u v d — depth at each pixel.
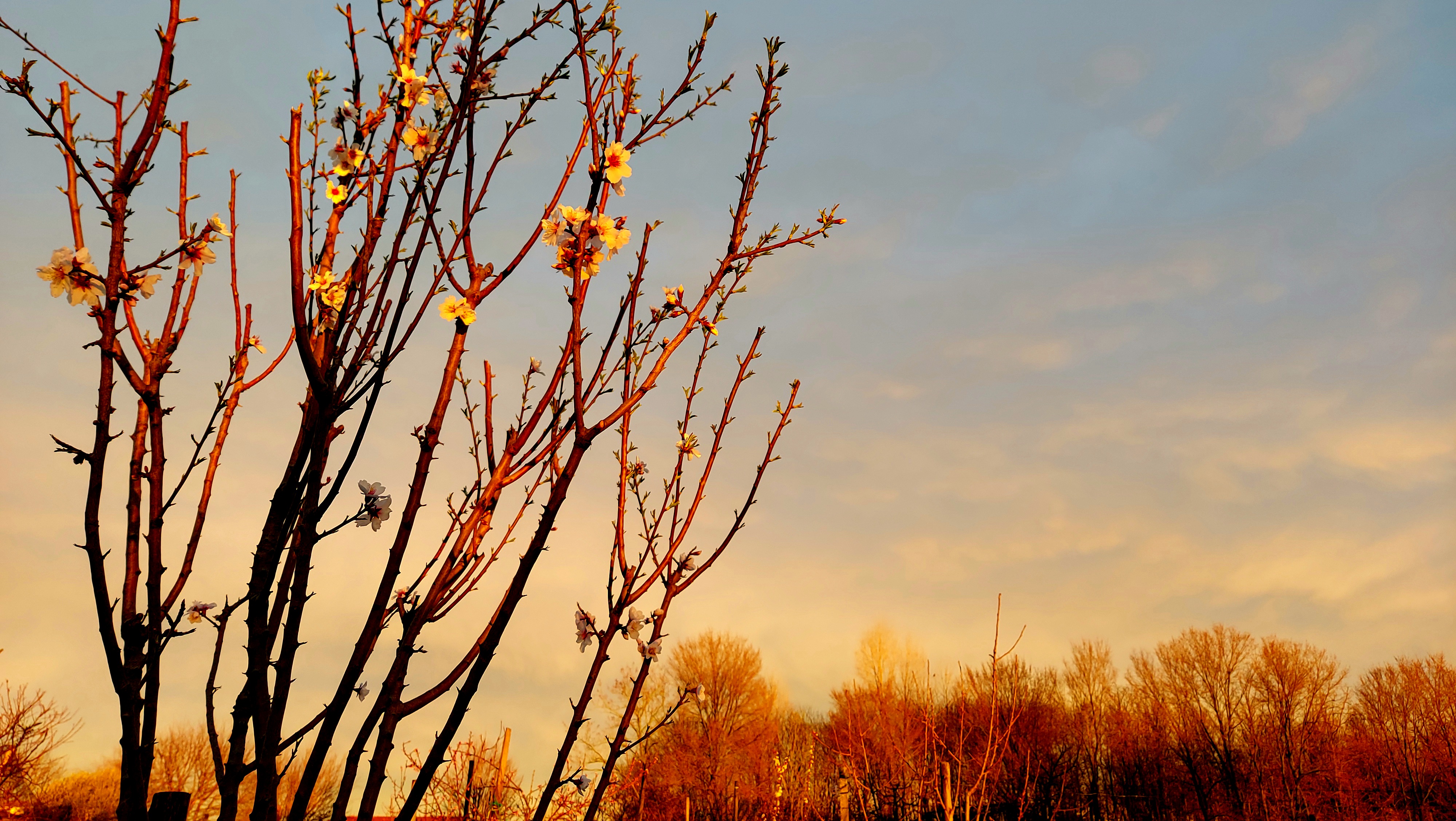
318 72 2.08
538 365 2.73
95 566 1.66
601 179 2.13
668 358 2.24
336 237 2.03
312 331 1.97
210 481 2.06
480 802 9.15
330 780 16.42
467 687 1.89
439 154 2.13
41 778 20.78
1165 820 34.97
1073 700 39.94
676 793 27.69
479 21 1.94
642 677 2.58
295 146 1.80
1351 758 30.50
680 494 2.83
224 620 2.05
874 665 23.67
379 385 1.95
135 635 1.70
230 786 1.65
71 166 1.90
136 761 1.63
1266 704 35.06
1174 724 36.97
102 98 1.92
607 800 12.23
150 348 1.93
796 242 2.59
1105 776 37.50
